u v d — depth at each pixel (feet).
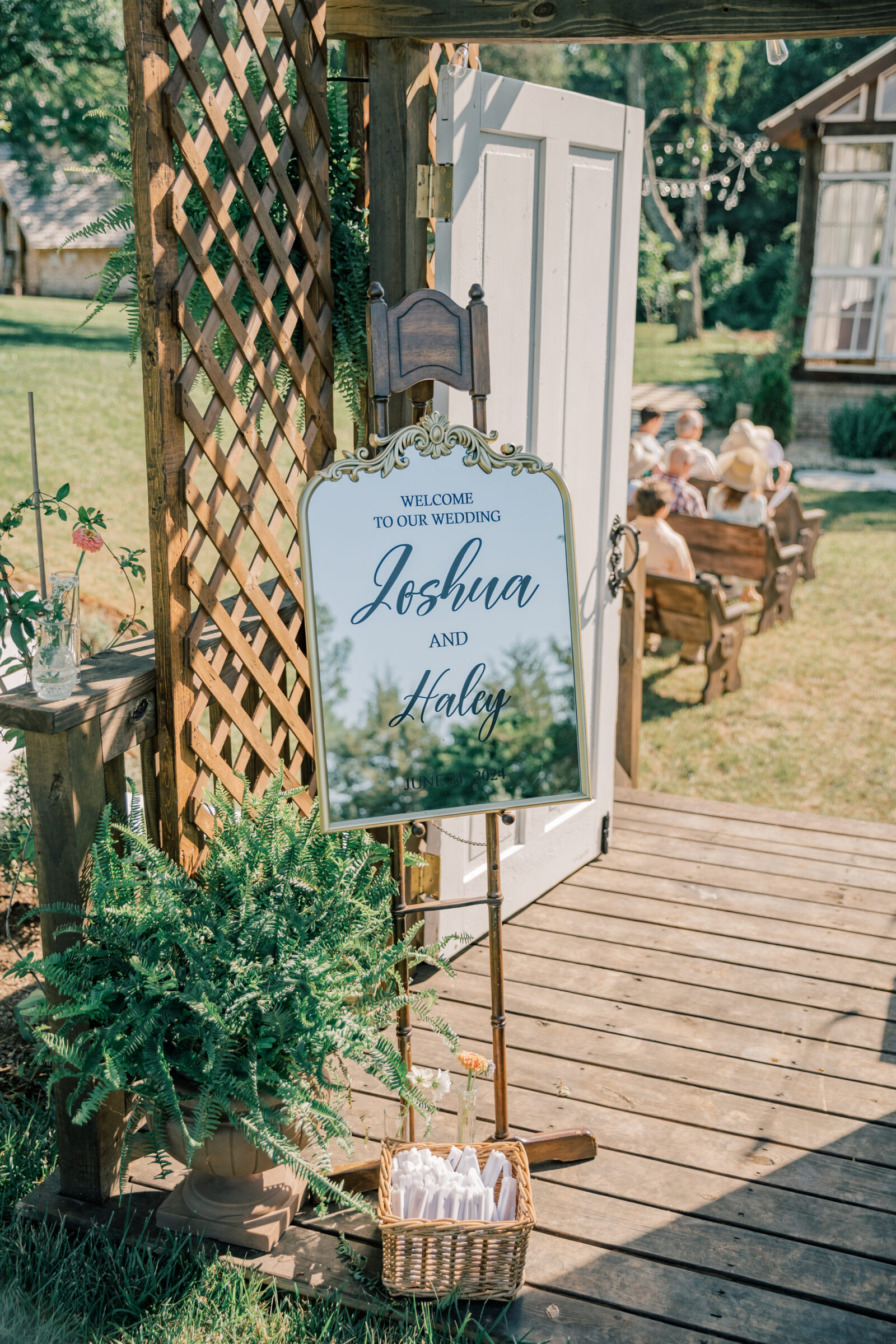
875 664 22.54
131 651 8.14
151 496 7.43
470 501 7.30
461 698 7.38
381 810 7.32
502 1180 7.43
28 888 12.14
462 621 7.34
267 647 8.96
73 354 47.83
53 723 6.77
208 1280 7.14
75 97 48.42
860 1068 9.45
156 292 7.12
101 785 7.34
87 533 9.12
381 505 7.12
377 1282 7.18
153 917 7.11
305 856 7.74
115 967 7.21
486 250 9.66
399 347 7.10
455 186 9.14
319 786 7.19
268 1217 7.48
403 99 9.04
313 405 9.05
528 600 7.47
